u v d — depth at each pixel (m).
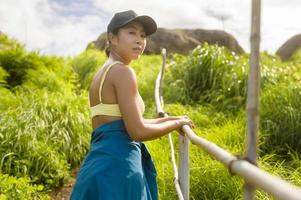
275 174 4.14
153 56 14.61
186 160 2.88
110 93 2.39
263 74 7.17
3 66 9.05
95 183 2.35
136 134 2.36
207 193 4.05
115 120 2.41
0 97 6.62
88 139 6.14
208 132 5.72
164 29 22.19
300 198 0.98
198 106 7.26
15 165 5.11
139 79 8.80
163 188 4.12
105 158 2.37
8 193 4.06
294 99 5.89
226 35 22.70
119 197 2.32
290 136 5.50
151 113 7.05
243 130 5.36
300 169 4.48
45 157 5.29
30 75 8.62
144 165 2.61
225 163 1.49
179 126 2.67
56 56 11.09
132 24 2.44
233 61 8.12
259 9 1.28
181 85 7.82
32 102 6.29
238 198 3.90
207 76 7.79
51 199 5.02
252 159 1.33
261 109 5.81
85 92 7.83
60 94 6.86
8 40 10.58
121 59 2.49
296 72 7.54
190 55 8.43
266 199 3.52
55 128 5.90
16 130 5.43
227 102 6.89
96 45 21.16
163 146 5.23
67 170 5.48
